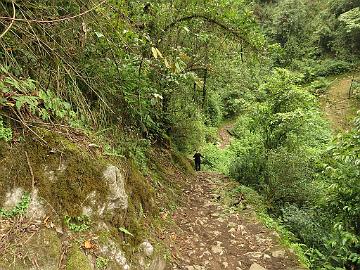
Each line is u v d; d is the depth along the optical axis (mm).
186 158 12008
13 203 3361
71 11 4777
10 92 3535
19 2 4141
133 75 5547
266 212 7602
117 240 4012
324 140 16719
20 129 3693
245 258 5367
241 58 9039
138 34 5574
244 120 18828
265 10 38062
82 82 5102
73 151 3930
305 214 6902
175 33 8188
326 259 5266
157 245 4645
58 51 4547
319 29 33750
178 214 6516
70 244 3523
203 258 5133
